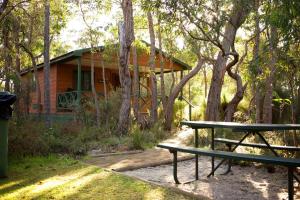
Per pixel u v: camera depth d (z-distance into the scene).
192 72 15.62
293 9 4.99
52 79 18.44
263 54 6.85
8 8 11.64
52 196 4.24
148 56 18.25
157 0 8.25
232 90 19.05
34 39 16.53
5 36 13.87
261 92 11.27
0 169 5.20
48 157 6.86
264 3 6.59
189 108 18.23
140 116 14.12
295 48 6.00
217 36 9.09
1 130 5.21
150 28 15.42
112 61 17.08
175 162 5.44
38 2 12.57
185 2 8.18
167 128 14.94
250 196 4.80
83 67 18.97
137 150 8.59
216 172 6.33
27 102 11.04
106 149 8.64
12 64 14.84
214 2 8.56
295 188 5.23
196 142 6.23
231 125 5.47
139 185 4.71
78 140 8.77
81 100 15.48
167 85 26.33
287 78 7.20
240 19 9.93
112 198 4.14
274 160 3.90
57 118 16.70
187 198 4.12
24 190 4.52
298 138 7.95
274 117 12.58
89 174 5.44
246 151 7.61
